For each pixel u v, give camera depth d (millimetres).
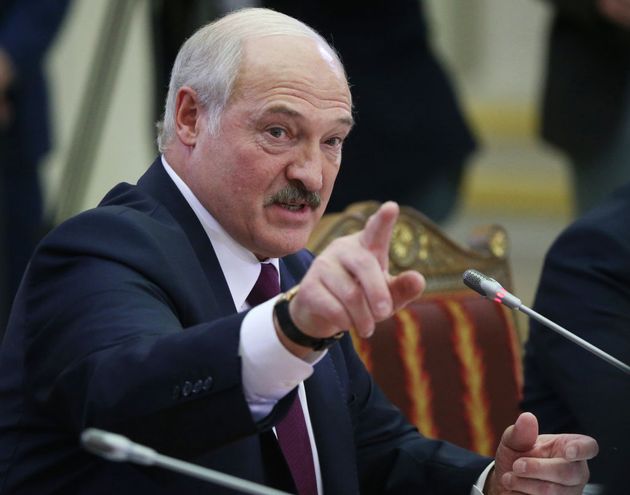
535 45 26188
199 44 9117
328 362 9594
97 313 8227
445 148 16672
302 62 8898
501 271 12703
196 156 9102
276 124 8844
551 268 11117
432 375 11680
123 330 8055
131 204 9102
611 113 17500
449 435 11672
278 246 9031
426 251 12211
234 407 7621
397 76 16406
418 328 11719
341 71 9062
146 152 19844
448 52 26109
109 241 8633
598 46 17469
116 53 17453
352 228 11617
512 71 26453
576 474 9062
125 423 7723
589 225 11023
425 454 9977
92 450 6906
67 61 19266
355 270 7332
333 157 9094
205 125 9031
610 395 10500
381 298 7262
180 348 7727
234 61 8898
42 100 16750
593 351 8898
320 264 7426
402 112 16359
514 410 12031
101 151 19547
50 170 18781
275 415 7812
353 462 9445
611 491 10133
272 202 8953
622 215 11023
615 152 17562
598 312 10750
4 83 16359
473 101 26156
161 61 16203
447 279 12289
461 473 9758
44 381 8367
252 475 8664
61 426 8492
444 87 16688
